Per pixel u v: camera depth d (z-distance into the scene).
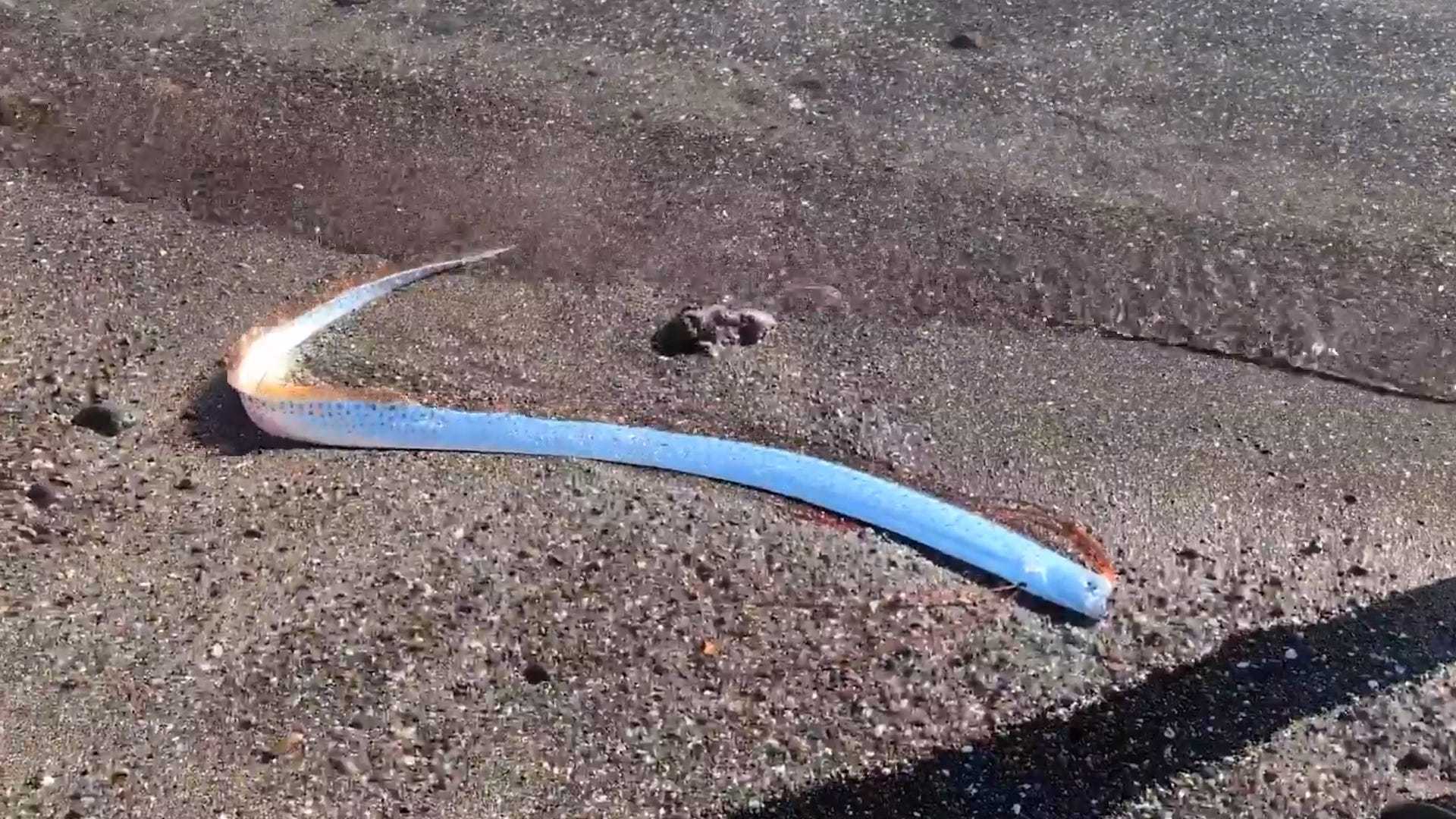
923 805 2.97
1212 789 3.00
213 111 5.54
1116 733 3.13
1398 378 4.29
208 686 3.19
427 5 6.24
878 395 4.23
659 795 2.98
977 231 4.84
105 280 4.73
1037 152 5.25
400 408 4.13
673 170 5.18
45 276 4.73
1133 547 3.68
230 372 4.30
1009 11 6.14
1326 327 4.46
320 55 5.86
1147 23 6.06
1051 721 3.16
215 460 3.99
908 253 4.77
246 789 2.95
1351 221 4.89
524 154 5.30
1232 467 3.95
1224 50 5.87
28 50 5.91
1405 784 3.01
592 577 3.53
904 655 3.32
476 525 3.71
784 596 3.49
